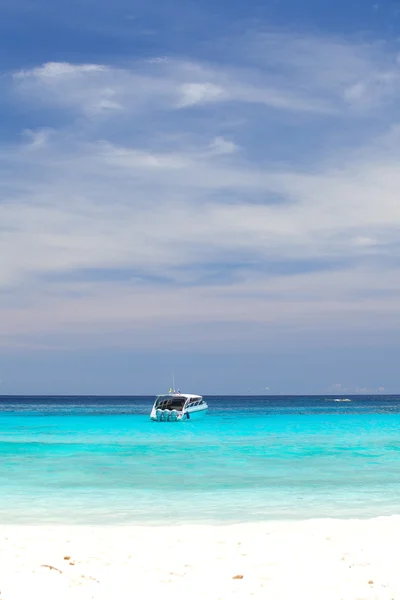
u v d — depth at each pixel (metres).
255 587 8.28
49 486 20.02
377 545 10.83
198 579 8.68
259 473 23.39
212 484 20.41
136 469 24.73
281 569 9.20
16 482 20.98
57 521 14.32
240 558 9.92
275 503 16.75
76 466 25.81
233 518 14.61
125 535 11.99
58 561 9.69
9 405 177.38
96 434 47.50
